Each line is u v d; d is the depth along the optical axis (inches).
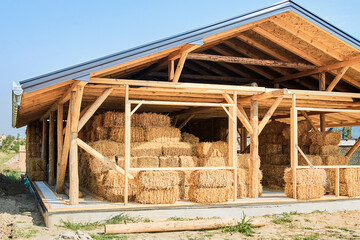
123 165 322.0
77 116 294.0
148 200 298.4
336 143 419.5
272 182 462.9
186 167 316.2
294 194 342.3
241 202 322.3
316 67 392.5
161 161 334.3
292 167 348.2
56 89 308.2
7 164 1044.5
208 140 623.5
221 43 414.0
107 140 339.6
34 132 621.6
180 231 270.1
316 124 654.5
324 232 271.9
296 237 255.3
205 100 400.2
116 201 315.9
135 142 342.6
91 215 277.9
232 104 337.1
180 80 458.6
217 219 280.5
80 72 266.5
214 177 310.7
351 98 399.5
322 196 368.2
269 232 270.2
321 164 402.3
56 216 269.7
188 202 313.1
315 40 356.8
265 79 468.1
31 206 376.8
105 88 312.0
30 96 291.0
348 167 370.0
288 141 472.7
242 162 376.5
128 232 255.9
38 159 535.8
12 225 275.0
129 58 277.4
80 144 296.7
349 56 365.4
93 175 376.2
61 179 377.1
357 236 260.4
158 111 530.9
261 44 386.0
